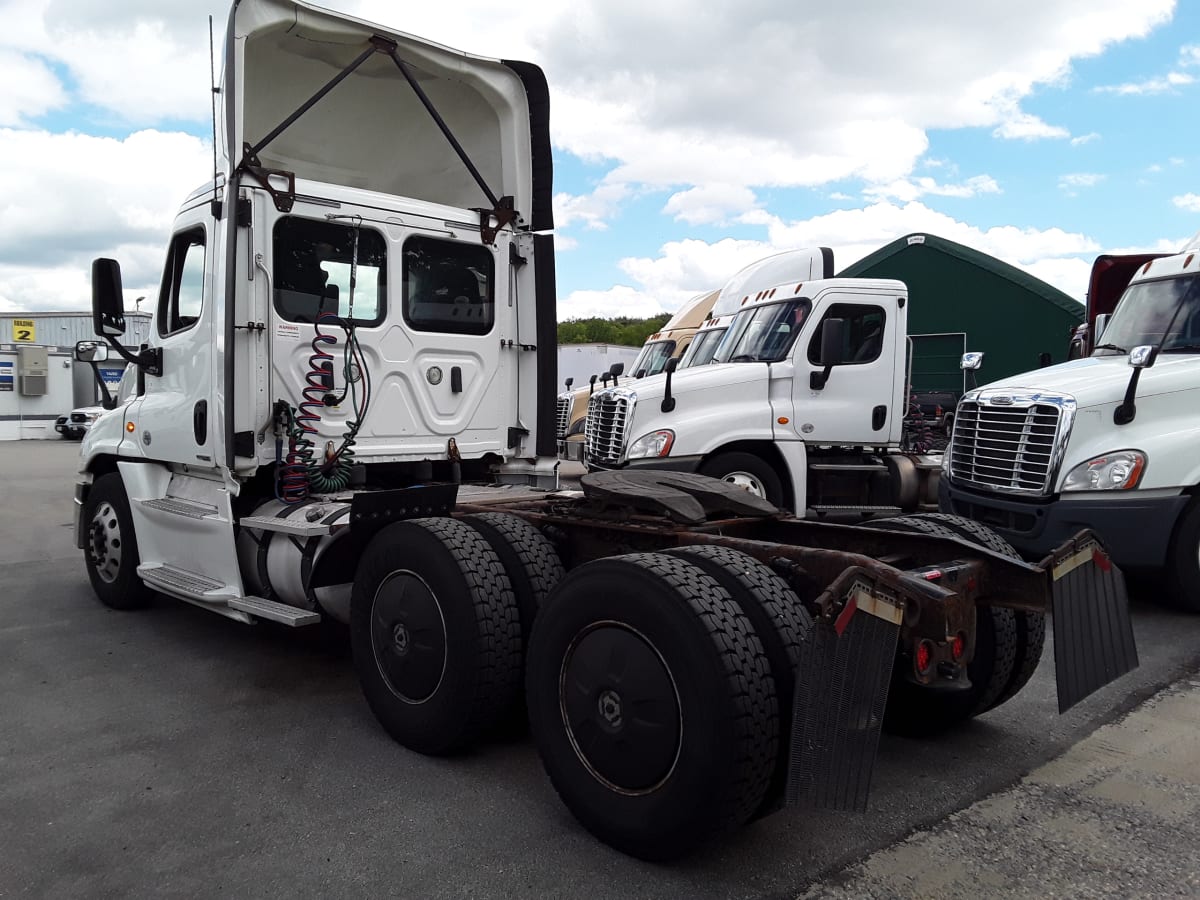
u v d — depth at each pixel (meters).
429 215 5.50
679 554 3.35
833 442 8.93
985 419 7.04
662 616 2.96
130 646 5.75
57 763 3.97
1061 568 3.43
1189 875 3.03
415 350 5.44
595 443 9.25
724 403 8.58
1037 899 2.89
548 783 3.76
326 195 5.07
